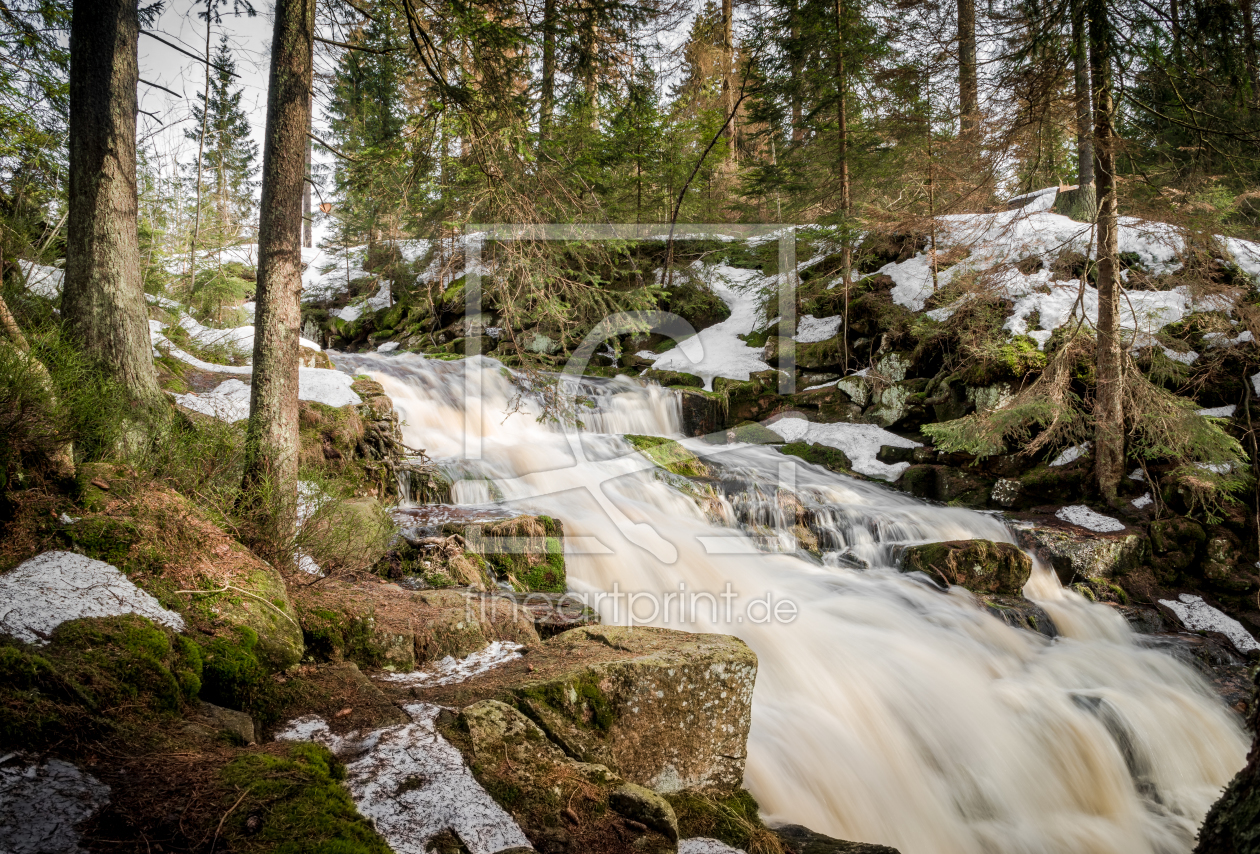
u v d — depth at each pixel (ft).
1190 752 21.17
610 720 12.46
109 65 16.93
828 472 39.06
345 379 27.09
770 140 55.06
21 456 11.61
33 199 25.80
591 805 10.09
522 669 13.61
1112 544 30.81
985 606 26.23
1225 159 31.32
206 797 7.77
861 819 15.60
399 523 21.26
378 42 22.71
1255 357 35.09
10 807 6.72
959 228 44.80
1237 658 27.40
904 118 45.01
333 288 67.00
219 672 10.58
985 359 38.32
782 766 15.72
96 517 11.83
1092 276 42.39
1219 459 31.58
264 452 16.43
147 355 17.61
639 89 27.25
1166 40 28.55
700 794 13.24
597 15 23.73
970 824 17.07
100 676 8.93
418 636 14.49
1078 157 49.52
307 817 7.83
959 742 18.75
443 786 9.27
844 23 48.55
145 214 32.24
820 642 20.99
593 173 41.83
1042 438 33.24
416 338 53.93
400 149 21.97
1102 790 19.19
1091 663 24.45
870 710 18.72
